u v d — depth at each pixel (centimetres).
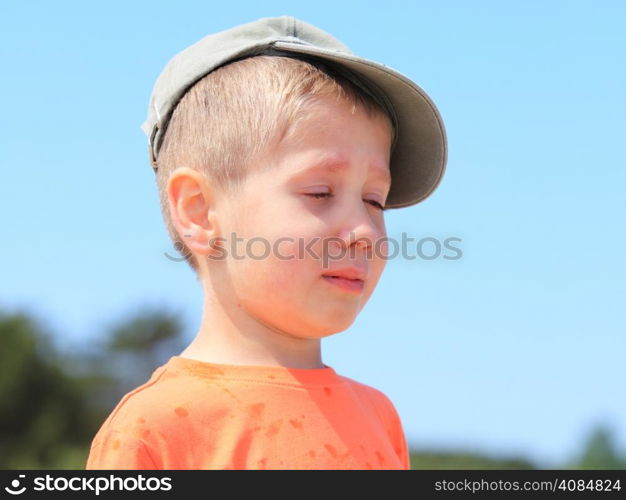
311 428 238
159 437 225
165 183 267
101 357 2161
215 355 246
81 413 2067
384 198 259
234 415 232
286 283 235
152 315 2220
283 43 256
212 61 260
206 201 250
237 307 245
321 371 252
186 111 261
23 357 1989
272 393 238
